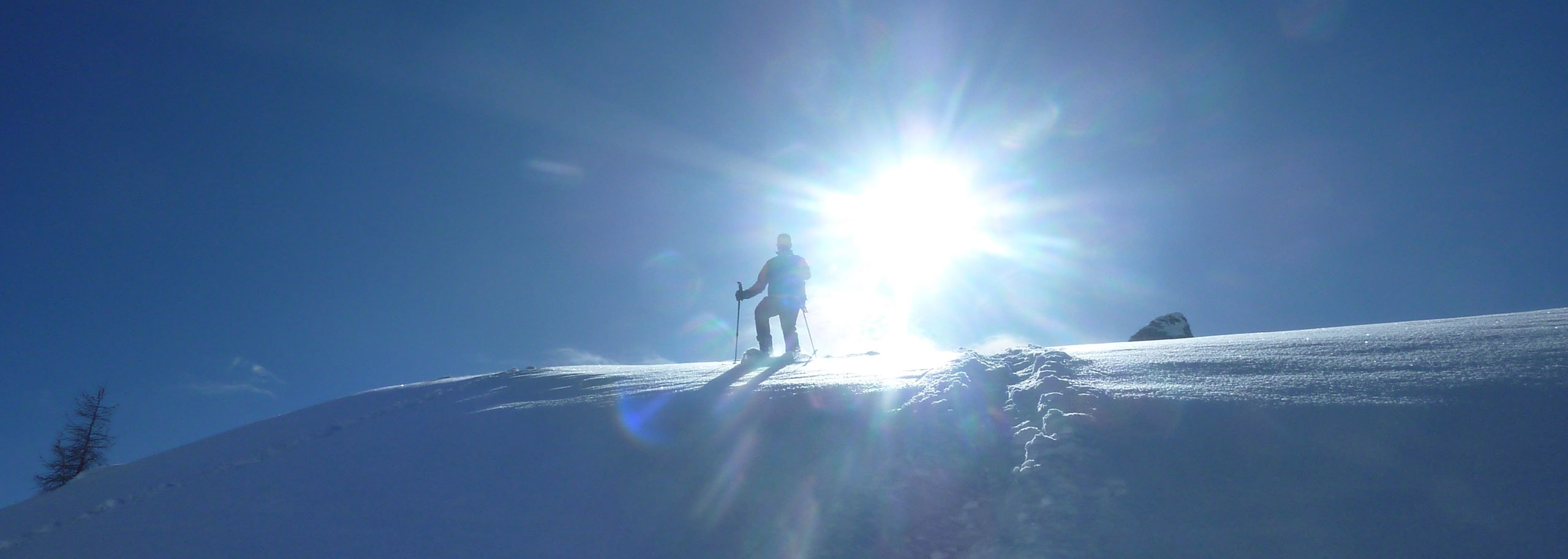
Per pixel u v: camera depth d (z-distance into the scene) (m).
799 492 3.99
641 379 7.71
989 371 5.80
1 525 5.91
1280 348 5.61
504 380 8.96
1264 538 2.92
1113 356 6.05
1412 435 3.47
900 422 4.63
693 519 3.87
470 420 6.38
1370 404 3.88
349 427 7.34
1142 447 3.79
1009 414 4.63
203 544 4.29
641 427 5.34
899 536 3.49
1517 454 3.15
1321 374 4.57
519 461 5.02
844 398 5.22
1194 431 3.90
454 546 3.85
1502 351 4.52
